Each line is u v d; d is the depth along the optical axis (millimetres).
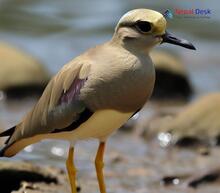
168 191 13359
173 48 24562
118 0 28844
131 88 10500
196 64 23469
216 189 13398
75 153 15266
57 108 10898
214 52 24500
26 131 11227
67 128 10891
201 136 16047
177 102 20422
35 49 23750
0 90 19500
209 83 21906
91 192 12805
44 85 19938
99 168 11273
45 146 15469
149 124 16688
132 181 13828
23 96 19609
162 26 10617
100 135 10969
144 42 10594
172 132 16266
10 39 24656
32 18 26859
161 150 15914
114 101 10500
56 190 12281
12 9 27594
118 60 10508
